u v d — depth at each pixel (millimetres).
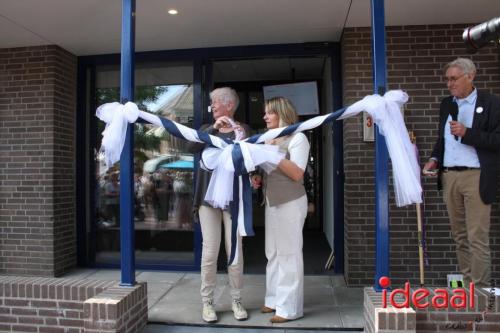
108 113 2871
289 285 3209
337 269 4609
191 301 3723
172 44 4691
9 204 4688
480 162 2979
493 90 4102
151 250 4926
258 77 6637
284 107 3213
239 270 3271
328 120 2838
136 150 4992
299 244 3178
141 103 4961
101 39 4539
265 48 4754
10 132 4711
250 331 3113
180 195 4891
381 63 2883
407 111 4164
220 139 2918
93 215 5094
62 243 4785
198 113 4828
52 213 4617
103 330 2686
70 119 4984
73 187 5035
